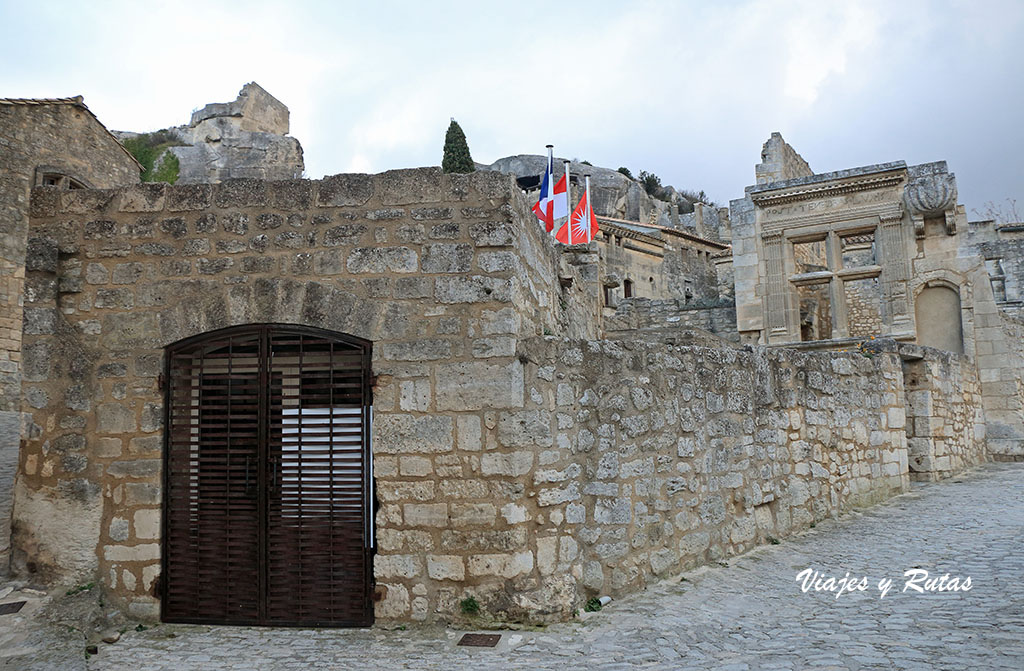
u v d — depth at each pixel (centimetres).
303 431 623
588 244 1311
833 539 876
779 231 2098
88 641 564
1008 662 462
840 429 1041
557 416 633
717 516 787
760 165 2667
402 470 599
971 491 1195
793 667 479
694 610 625
